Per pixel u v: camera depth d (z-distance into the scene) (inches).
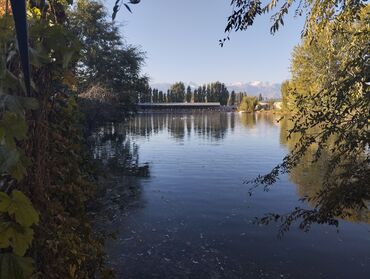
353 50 151.6
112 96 935.0
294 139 1220.5
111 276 117.4
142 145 1099.3
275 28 148.0
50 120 103.3
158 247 322.7
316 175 588.1
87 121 763.4
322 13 151.3
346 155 159.2
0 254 51.2
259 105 4197.8
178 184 571.5
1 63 54.0
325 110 154.5
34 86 74.9
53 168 101.0
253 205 454.3
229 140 1229.7
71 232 99.2
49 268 80.4
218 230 366.6
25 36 36.0
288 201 467.2
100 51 958.4
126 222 383.2
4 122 51.5
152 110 4365.2
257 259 300.2
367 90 139.9
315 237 340.2
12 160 50.8
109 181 564.4
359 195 149.3
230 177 623.5
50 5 87.0
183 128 1817.2
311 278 270.1
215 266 289.4
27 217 51.9
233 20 144.4
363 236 338.6
